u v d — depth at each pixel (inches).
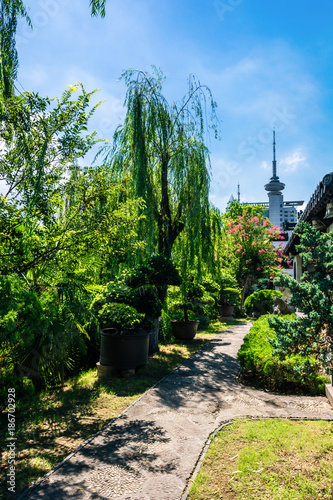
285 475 124.0
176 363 321.4
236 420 178.2
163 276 334.0
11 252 199.2
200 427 171.6
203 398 217.8
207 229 417.4
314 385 223.0
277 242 1007.6
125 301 329.1
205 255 431.8
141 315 289.4
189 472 129.3
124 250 243.1
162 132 378.3
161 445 152.1
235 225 844.0
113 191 219.1
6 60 182.1
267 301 765.9
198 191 392.8
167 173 406.0
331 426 166.9
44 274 236.2
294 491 114.2
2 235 183.0
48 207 196.7
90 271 259.3
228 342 430.6
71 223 212.4
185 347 402.6
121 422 179.8
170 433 164.9
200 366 305.4
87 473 129.5
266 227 863.7
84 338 305.1
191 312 510.6
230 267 844.0
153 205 381.4
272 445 147.3
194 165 396.2
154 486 120.3
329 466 128.6
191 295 450.6
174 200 421.7
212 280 538.3
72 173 212.4
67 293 231.5
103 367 269.0
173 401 212.4
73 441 160.1
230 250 823.1
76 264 229.8
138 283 322.3
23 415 191.9
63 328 240.5
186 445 151.7
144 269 327.0
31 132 183.6
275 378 237.6
